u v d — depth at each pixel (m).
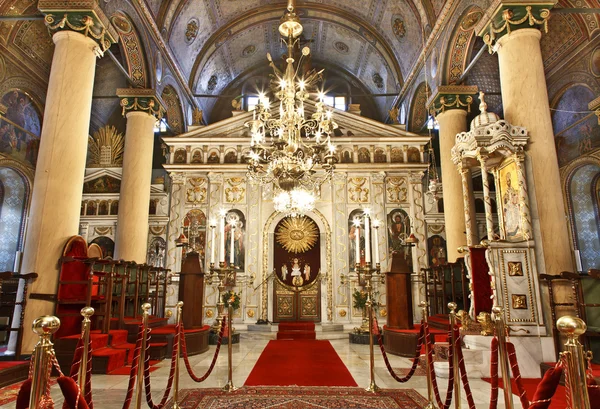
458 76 14.91
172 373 5.22
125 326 10.59
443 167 14.38
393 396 6.05
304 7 21.41
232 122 18.47
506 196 9.27
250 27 21.98
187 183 17.83
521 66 9.44
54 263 9.17
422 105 19.20
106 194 18.23
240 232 17.23
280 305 17.06
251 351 10.91
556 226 8.50
